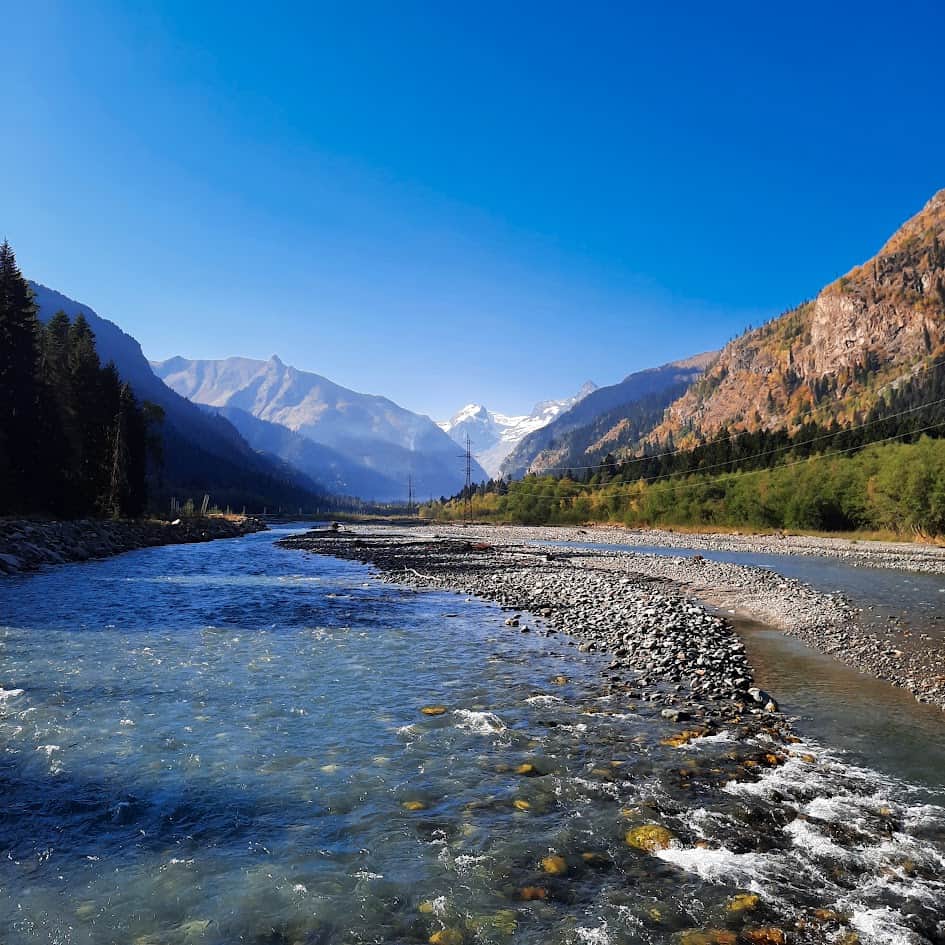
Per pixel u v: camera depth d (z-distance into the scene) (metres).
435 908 6.30
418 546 67.94
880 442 117.75
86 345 88.88
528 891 6.59
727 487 116.56
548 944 5.75
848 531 92.94
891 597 29.69
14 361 68.19
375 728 11.47
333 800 8.62
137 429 98.19
